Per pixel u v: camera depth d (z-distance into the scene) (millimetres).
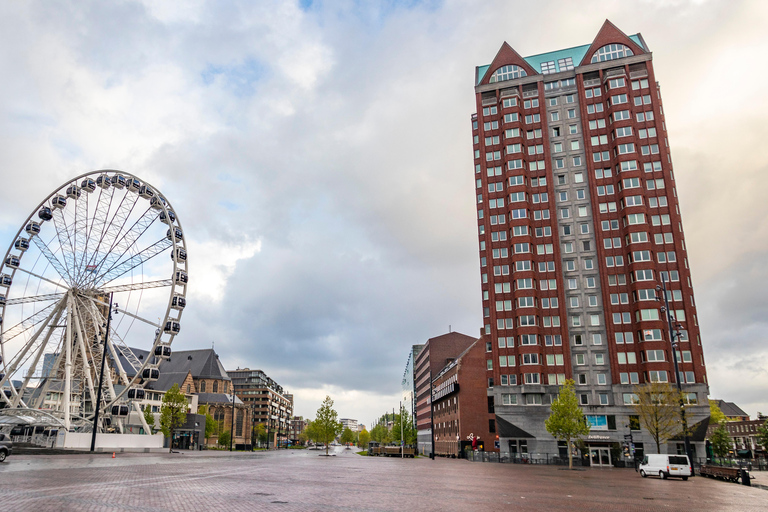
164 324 70625
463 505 19109
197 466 38875
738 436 187000
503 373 83125
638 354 79188
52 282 72688
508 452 79750
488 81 97375
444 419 113938
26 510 14219
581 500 22438
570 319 84375
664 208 82812
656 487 32250
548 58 99625
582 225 87750
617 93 88812
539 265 87000
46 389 72625
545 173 90562
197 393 179000
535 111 93750
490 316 86500
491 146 94312
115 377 136500
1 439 35188
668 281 79812
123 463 39531
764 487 35531
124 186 75000
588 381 80812
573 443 76875
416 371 173750
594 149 89375
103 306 75875
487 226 90750
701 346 76938
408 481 31031
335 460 66750
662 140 85375
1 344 69625
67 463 36375
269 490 22203
